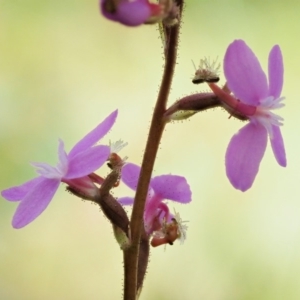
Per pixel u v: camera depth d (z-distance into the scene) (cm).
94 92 58
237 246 46
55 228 46
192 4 67
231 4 68
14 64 59
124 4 26
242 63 27
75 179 28
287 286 45
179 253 45
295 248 46
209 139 54
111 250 46
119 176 28
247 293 45
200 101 28
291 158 54
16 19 64
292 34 67
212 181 50
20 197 28
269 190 51
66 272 45
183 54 63
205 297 44
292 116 59
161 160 52
